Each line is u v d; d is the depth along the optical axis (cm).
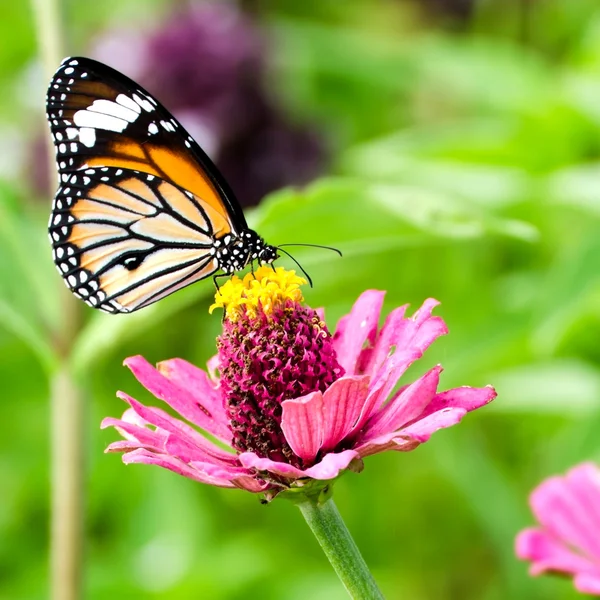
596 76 77
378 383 56
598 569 59
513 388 73
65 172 61
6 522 77
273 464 55
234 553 74
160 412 57
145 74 75
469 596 75
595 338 73
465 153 77
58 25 65
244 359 57
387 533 76
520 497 74
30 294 65
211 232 62
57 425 65
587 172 75
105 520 77
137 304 62
